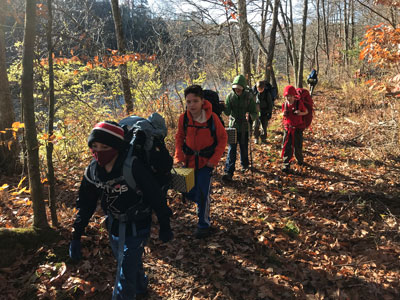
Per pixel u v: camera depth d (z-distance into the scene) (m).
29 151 3.13
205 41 10.63
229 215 4.32
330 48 29.08
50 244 3.26
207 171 3.64
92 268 3.09
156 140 2.34
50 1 3.28
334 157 6.61
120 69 7.86
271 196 4.89
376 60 5.29
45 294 2.71
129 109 8.14
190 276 3.14
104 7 9.89
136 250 2.29
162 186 2.43
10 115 5.19
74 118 7.41
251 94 5.49
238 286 3.00
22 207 4.12
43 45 3.97
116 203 2.18
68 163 6.12
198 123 3.56
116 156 2.11
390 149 6.41
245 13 7.48
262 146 7.54
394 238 3.69
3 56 5.03
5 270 2.89
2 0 4.07
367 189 4.95
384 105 8.65
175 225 4.05
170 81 9.32
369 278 3.09
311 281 3.08
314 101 13.09
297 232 3.92
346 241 3.74
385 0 4.90
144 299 2.84
